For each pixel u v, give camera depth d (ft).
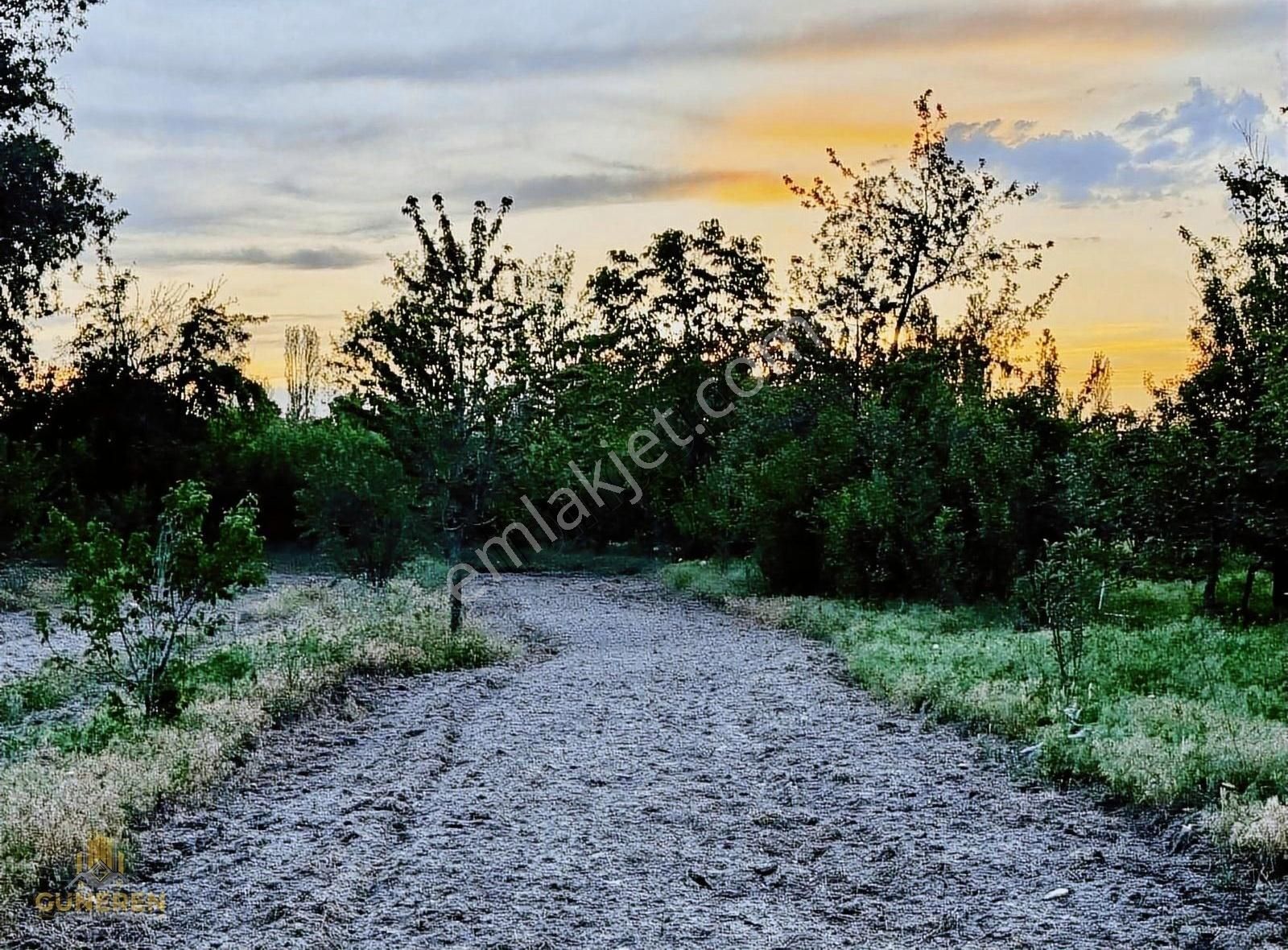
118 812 19.19
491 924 15.46
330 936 15.05
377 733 28.25
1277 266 55.98
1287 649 36.35
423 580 67.97
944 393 64.64
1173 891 16.62
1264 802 19.16
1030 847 18.85
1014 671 33.55
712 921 15.64
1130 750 22.53
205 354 105.91
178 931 15.28
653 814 20.81
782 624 53.62
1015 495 58.08
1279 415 49.67
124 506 90.68
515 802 21.62
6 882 16.12
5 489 68.90
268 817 20.57
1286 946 14.43
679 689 34.83
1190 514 55.98
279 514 110.63
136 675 26.99
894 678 33.53
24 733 26.61
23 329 84.64
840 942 14.93
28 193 71.61
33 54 73.67
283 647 36.27
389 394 46.29
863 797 21.98
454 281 45.88
